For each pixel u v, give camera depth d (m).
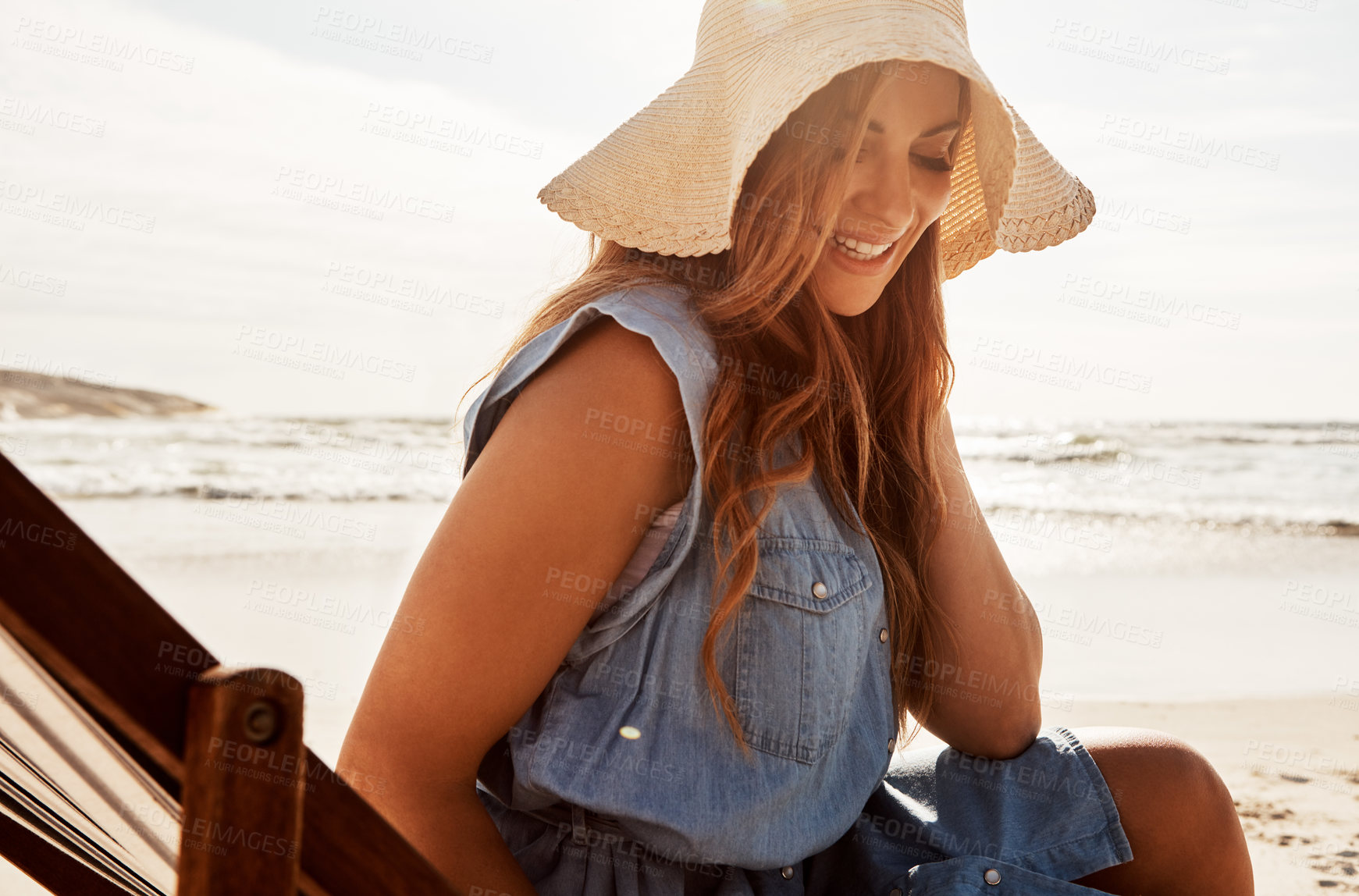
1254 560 13.91
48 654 0.61
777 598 1.35
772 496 1.35
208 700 0.65
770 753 1.33
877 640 1.59
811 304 1.46
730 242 1.39
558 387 1.29
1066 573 12.59
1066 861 1.54
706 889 1.40
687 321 1.36
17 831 1.35
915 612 1.68
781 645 1.34
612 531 1.27
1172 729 5.30
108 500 16.56
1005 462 27.31
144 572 10.72
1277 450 28.42
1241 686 6.39
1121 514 18.92
